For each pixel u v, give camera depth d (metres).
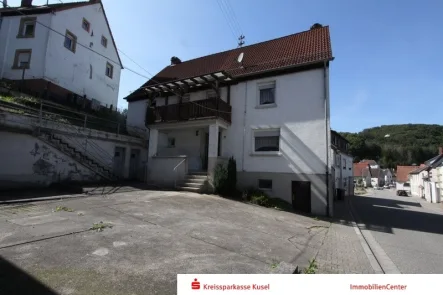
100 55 24.38
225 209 9.53
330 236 7.98
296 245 6.39
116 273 3.73
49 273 3.54
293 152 12.80
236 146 14.27
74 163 12.87
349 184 31.16
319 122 12.38
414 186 43.56
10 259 3.85
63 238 4.92
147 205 8.66
